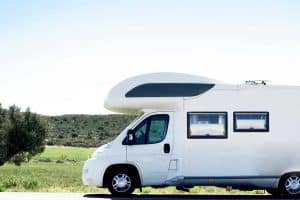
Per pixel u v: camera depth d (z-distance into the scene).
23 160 72.62
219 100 15.16
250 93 15.20
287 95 15.27
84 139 130.75
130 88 15.20
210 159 15.01
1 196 14.88
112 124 145.00
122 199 14.11
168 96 15.12
